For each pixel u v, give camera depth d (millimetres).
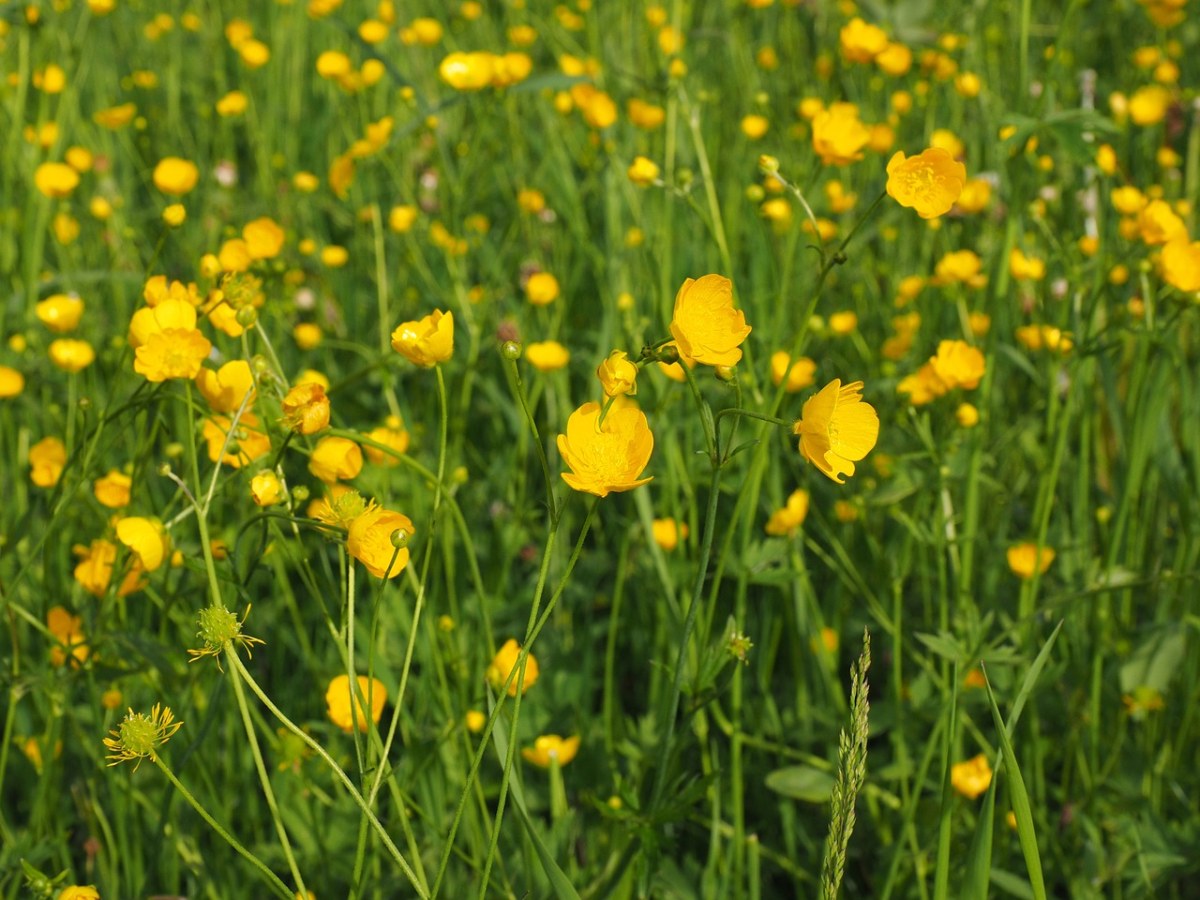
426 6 1987
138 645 773
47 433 1041
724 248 886
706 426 691
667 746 730
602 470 680
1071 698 874
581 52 1662
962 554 878
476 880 816
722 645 746
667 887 818
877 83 1568
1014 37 1602
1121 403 985
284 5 1933
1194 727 898
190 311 750
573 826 857
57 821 831
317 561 931
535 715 883
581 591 965
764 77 1773
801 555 942
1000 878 816
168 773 669
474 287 1404
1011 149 910
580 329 1303
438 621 886
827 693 919
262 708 925
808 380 941
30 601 899
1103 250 968
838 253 754
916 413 917
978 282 1030
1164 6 1379
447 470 961
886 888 799
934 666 915
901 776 849
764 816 900
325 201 1525
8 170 1361
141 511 893
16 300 1227
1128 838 839
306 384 715
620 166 1184
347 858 849
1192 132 1352
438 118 1412
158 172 1070
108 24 2021
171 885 826
